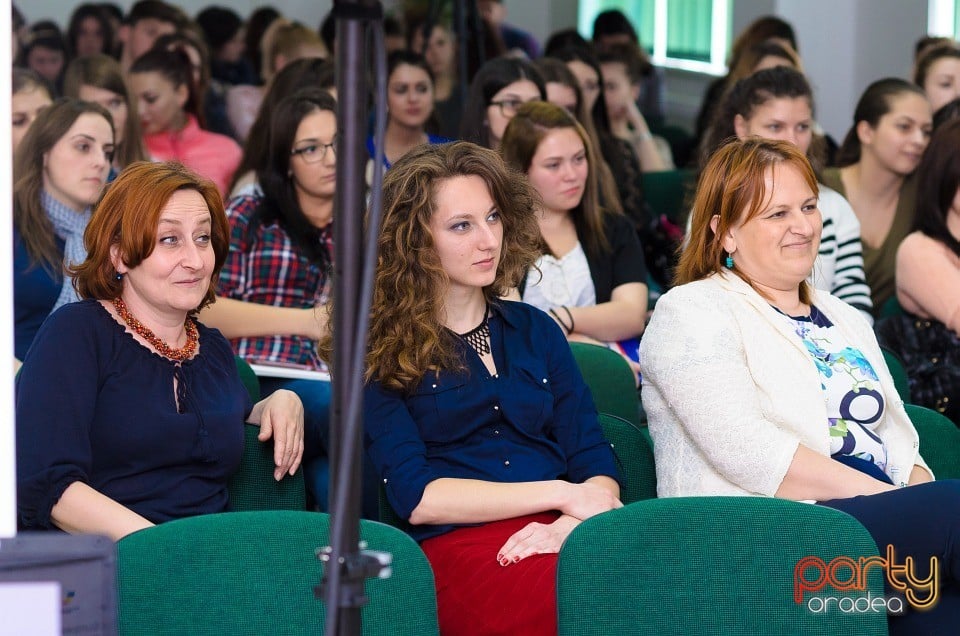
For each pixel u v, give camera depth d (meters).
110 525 2.30
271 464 2.66
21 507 2.33
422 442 2.54
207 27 6.80
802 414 2.59
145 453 2.44
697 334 2.58
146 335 2.49
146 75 5.41
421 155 2.58
